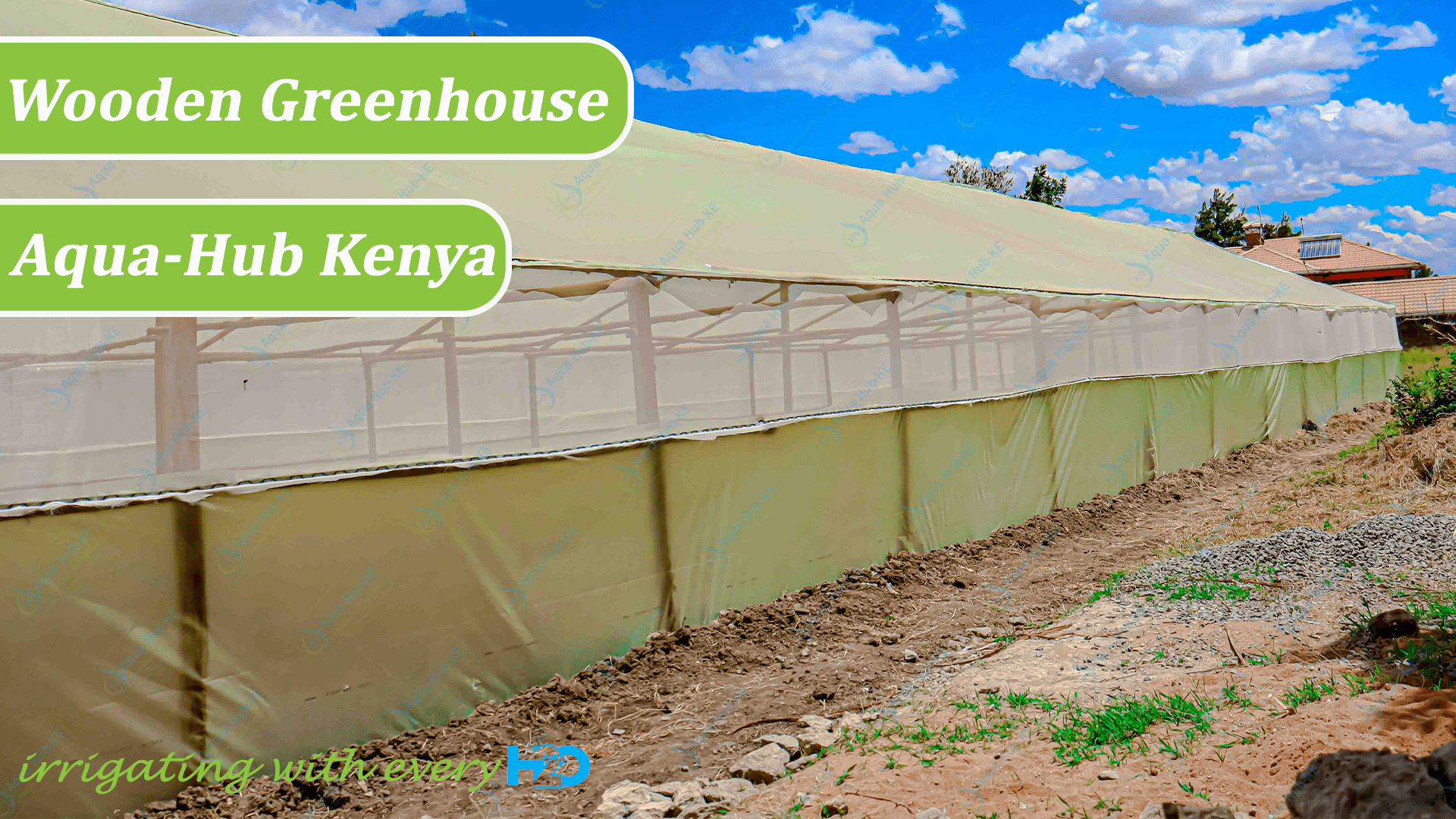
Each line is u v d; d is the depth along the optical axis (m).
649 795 4.83
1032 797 3.99
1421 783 3.46
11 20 8.51
